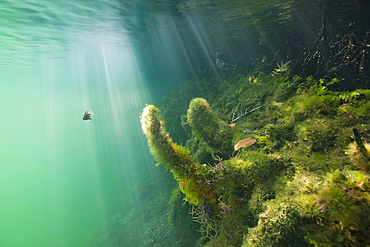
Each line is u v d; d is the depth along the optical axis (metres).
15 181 44.72
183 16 7.00
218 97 8.29
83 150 43.28
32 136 51.94
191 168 2.58
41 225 30.95
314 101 3.24
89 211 25.84
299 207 1.54
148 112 2.66
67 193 36.12
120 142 28.31
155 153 2.64
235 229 2.56
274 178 2.40
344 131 2.57
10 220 35.25
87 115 4.60
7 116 48.38
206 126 3.36
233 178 2.54
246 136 3.37
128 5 5.98
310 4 5.73
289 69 5.70
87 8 6.16
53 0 5.43
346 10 5.18
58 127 48.53
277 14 6.60
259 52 9.51
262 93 5.54
